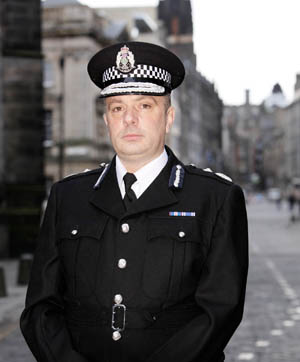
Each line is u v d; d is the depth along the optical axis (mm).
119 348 2246
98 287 2297
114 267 2293
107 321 2266
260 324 8680
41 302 2344
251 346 7426
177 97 77500
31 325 2311
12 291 11531
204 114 104875
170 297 2248
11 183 18859
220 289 2240
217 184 2402
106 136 46719
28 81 19609
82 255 2348
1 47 19266
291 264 16469
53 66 44156
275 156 149500
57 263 2402
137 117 2344
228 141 159875
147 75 2357
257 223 38375
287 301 10531
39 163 19656
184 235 2285
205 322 2180
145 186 2379
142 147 2344
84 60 43938
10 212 18312
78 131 43719
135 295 2254
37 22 19781
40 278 2375
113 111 2389
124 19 69188
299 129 112750
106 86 2420
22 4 19625
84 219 2396
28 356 7145
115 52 2365
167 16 107062
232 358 6883
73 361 2205
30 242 18453
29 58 19609
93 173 2529
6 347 7586
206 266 2289
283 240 25141
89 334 2289
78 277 2336
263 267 15812
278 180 139625
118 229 2328
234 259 2291
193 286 2279
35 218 18547
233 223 2348
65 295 2389
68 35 44125
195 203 2348
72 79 43969
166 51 2387
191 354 2145
